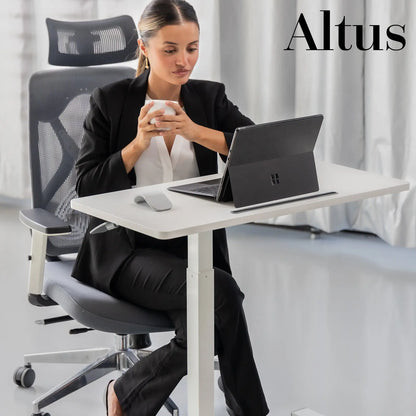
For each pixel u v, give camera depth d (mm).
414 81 4902
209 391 2842
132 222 2520
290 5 5234
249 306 4512
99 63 3545
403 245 5113
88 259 3248
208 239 2705
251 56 5406
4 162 6285
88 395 3590
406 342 4047
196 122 3270
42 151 3453
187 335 2828
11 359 3945
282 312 4430
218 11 5359
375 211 5270
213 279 2756
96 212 2660
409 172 5035
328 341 4082
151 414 3020
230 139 3078
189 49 3113
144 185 3236
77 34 3506
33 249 3227
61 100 3475
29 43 6059
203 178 3018
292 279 4871
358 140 5219
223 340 2984
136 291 3064
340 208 5406
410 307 4438
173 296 2977
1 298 4684
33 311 4508
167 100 3121
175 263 3033
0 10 6059
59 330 4277
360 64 5102
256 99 5461
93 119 3227
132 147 3029
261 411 3068
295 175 2771
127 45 3535
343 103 5156
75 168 3256
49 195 3484
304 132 2754
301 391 3607
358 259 5148
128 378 3055
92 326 3029
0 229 5883
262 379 3717
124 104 3219
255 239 5562
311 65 5195
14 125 6195
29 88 3430
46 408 3473
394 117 5000
